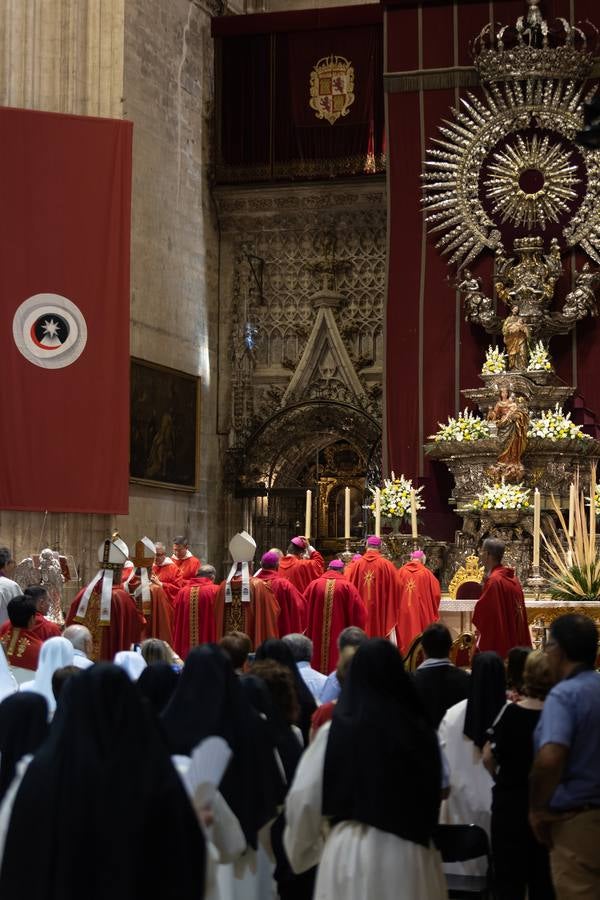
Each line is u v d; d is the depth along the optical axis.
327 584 13.44
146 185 22.17
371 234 24.95
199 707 4.59
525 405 19.77
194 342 24.27
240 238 25.50
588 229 21.38
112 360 17.98
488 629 11.81
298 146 24.48
